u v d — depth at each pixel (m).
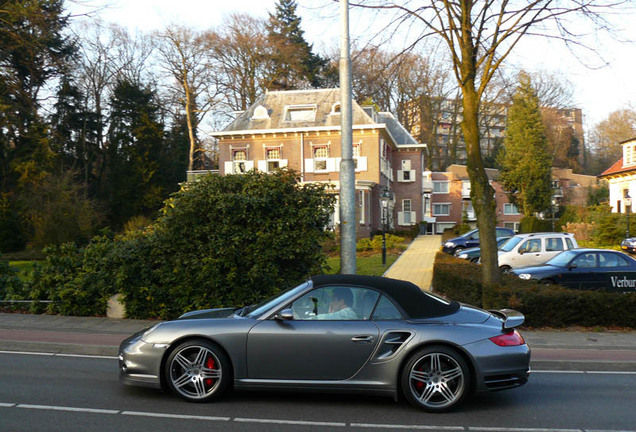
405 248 28.78
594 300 10.31
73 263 12.09
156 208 45.88
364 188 33.69
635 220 33.72
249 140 37.34
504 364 5.48
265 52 47.25
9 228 34.78
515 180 44.72
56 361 7.93
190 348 5.73
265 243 10.66
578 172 67.44
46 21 17.53
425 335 5.51
